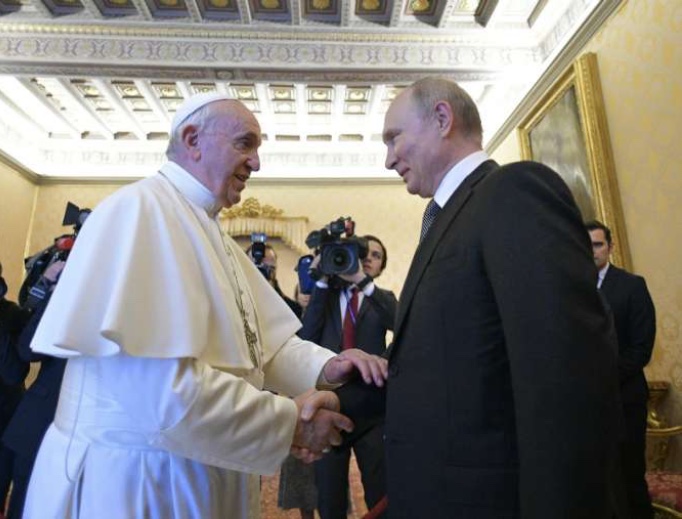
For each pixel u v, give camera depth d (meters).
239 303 1.40
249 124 1.46
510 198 0.91
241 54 5.47
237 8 5.29
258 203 8.23
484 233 0.93
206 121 1.43
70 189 8.38
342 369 1.45
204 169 1.44
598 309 0.82
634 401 2.54
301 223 8.13
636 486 2.42
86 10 5.21
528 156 5.60
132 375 1.07
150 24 5.37
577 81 4.37
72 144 8.38
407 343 1.06
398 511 0.99
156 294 1.11
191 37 5.47
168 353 1.04
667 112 3.36
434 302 1.01
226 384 1.10
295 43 5.53
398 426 1.03
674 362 3.34
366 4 5.25
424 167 1.22
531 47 5.62
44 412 2.01
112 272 1.12
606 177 3.98
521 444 0.78
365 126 8.05
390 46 5.57
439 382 0.96
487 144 7.12
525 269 0.83
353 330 2.53
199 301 1.17
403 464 1.00
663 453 3.33
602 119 4.11
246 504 1.30
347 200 8.55
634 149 3.74
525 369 0.79
